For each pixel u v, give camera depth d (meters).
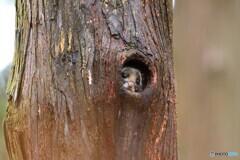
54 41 9.78
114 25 9.76
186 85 14.59
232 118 14.11
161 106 9.78
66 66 9.75
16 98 9.81
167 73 9.82
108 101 9.71
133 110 9.73
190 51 14.72
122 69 9.73
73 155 9.73
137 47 9.75
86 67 9.73
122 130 9.73
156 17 9.84
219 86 14.31
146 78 9.76
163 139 9.80
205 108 14.34
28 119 9.77
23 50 9.84
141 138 9.75
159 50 9.80
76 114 9.73
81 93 9.73
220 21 14.52
